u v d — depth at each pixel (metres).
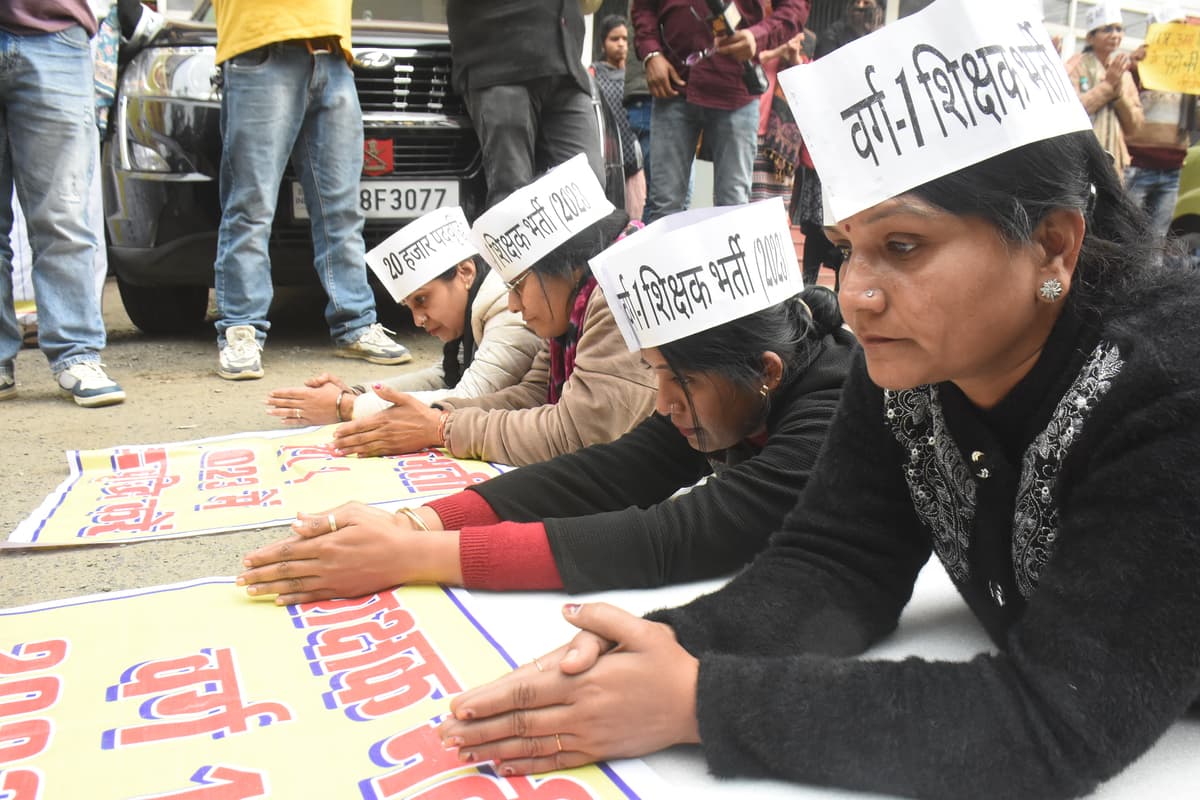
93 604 1.39
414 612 1.33
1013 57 0.80
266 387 3.34
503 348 2.51
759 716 0.89
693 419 1.44
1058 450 0.89
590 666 0.96
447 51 3.93
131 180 3.78
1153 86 5.38
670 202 4.32
